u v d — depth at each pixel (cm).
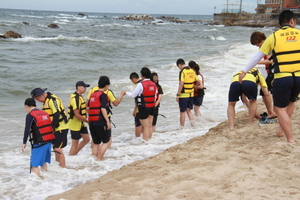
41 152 537
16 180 537
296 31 464
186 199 354
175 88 1386
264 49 471
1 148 753
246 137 611
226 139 618
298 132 581
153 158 545
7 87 1405
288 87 476
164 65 2023
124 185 430
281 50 463
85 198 390
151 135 786
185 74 860
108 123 613
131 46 3123
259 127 673
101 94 609
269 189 363
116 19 11425
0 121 971
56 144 589
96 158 645
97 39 3872
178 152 556
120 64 2073
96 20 9719
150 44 3441
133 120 1008
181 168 468
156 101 816
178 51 2864
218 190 371
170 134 825
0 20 6331
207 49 3020
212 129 767
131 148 707
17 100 1261
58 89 1413
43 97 579
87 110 678
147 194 378
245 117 812
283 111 509
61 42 3234
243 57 2419
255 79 682
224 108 1108
